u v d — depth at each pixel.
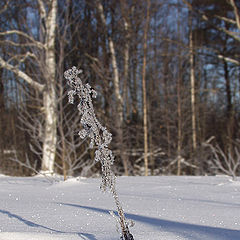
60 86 7.93
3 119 14.90
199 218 2.71
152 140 14.04
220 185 4.87
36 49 9.30
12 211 2.96
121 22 13.28
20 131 14.38
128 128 12.94
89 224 2.48
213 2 15.06
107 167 1.81
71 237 2.02
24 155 13.75
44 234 2.04
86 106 1.81
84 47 13.55
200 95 16.94
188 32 15.96
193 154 13.20
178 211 3.02
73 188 4.97
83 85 1.83
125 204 3.41
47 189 4.94
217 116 17.11
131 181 5.73
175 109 14.48
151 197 3.90
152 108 14.62
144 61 11.25
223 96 17.38
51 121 9.26
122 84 13.77
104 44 13.63
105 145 1.82
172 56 14.86
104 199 3.80
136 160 12.84
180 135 13.20
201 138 14.88
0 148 14.09
